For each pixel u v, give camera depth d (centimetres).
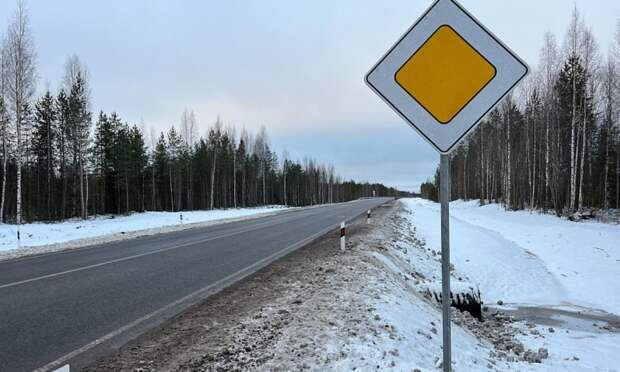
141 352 473
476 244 1830
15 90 2794
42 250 1447
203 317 609
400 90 262
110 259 1175
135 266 1055
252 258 1179
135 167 6097
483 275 1364
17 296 745
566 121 3588
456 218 3381
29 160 5294
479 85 253
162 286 826
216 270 998
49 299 723
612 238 1947
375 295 679
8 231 2275
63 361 452
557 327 870
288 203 9875
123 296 744
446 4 257
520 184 4528
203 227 2344
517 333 787
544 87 3881
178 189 7006
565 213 3303
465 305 867
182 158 6581
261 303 675
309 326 521
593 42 3297
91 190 6016
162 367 427
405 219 2902
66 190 5356
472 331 740
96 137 5578
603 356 643
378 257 1102
